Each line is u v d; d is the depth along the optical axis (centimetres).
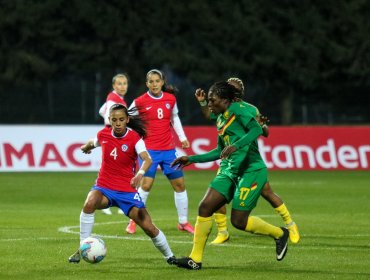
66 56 12238
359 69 12031
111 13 12056
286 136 8600
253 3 12275
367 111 12044
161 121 3984
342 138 8612
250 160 2886
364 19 12231
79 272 2756
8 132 8306
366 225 4225
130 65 12219
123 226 4128
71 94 11119
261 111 12094
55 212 4869
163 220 4459
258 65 12100
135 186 2788
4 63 12019
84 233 2902
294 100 12238
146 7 12200
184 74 12419
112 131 2864
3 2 12081
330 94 12181
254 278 2658
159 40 12138
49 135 8331
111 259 3033
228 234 3534
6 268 2830
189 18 12231
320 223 4319
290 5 12281
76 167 8325
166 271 2781
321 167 8569
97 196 2872
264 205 5412
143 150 2845
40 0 12150
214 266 2895
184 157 2964
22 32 12081
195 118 11388
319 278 2662
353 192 6309
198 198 5869
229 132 2872
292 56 11975
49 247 3325
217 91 2866
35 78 12075
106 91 11206
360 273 2758
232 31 12156
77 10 12112
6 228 4012
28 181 7262
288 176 7875
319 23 12131
